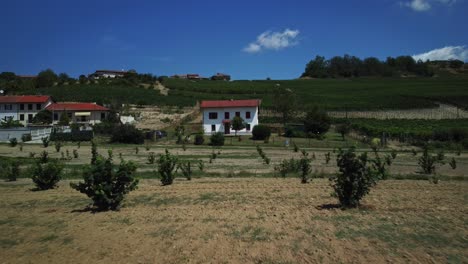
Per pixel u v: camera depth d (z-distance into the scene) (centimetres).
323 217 1178
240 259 824
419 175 2395
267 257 831
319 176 2352
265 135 6059
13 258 880
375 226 1063
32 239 1017
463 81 16400
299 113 8881
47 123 7675
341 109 10181
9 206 1512
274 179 2250
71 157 3753
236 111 6931
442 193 1681
